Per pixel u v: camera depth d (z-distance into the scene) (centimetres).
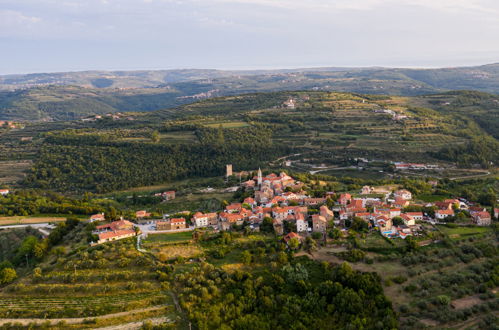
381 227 15038
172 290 11738
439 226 15762
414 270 12531
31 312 10806
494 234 14800
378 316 10694
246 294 11538
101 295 11556
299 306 11056
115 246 14375
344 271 12062
